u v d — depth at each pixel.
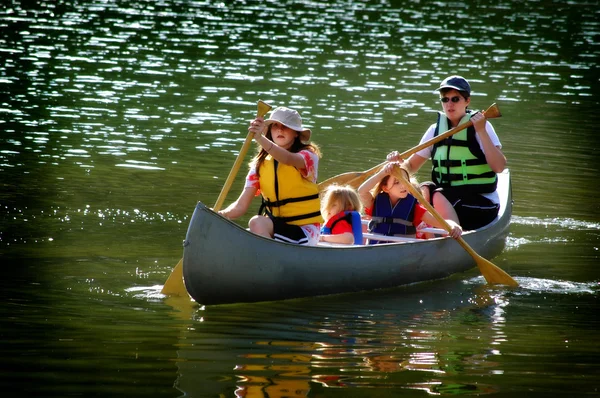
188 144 28.98
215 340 14.00
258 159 17.17
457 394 11.98
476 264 20.17
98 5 61.75
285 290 16.73
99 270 17.45
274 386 12.12
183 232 20.27
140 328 14.45
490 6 68.62
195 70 42.09
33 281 16.56
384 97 37.84
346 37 52.91
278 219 17.08
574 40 54.94
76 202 22.11
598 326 15.28
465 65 46.03
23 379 12.05
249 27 55.22
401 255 18.12
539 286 17.94
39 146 27.61
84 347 13.40
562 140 31.77
